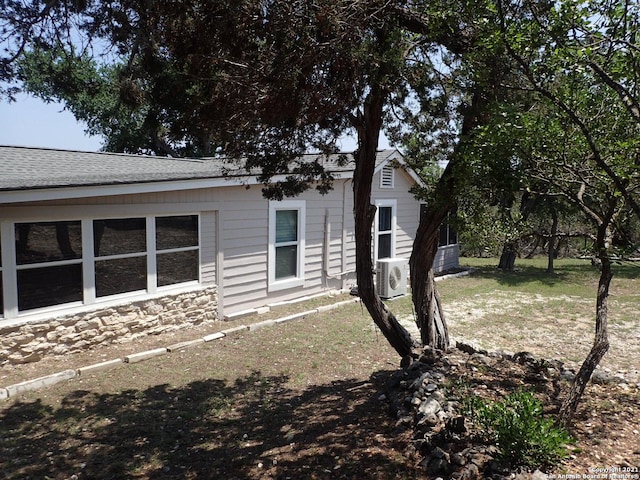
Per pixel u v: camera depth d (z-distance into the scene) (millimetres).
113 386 6297
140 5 4531
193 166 10172
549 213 12883
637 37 3066
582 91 3398
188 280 9000
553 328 9164
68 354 7199
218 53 4492
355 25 4266
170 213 8484
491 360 6059
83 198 7223
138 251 8117
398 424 4473
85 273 7414
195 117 5055
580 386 3934
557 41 3119
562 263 20234
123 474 4195
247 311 9930
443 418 4211
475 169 3824
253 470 4141
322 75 4465
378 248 14016
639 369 6812
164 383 6445
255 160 5805
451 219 4629
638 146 3215
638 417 4324
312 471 3967
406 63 4621
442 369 5547
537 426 3396
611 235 3779
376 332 8695
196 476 4121
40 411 5500
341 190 12422
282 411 5516
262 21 4270
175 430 5074
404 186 14883
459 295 12359
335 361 7371
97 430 5059
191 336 8445
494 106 3822
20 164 8172
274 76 4363
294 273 11414
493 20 3596
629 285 14047
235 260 9805
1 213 6441
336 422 4969
